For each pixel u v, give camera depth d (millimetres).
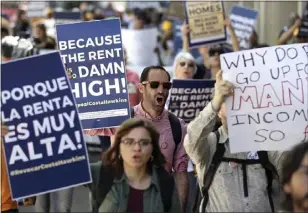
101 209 14938
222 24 31109
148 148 14750
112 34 19266
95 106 19219
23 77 15070
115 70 19250
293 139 15820
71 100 15180
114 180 14930
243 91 15797
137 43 44156
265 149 15711
